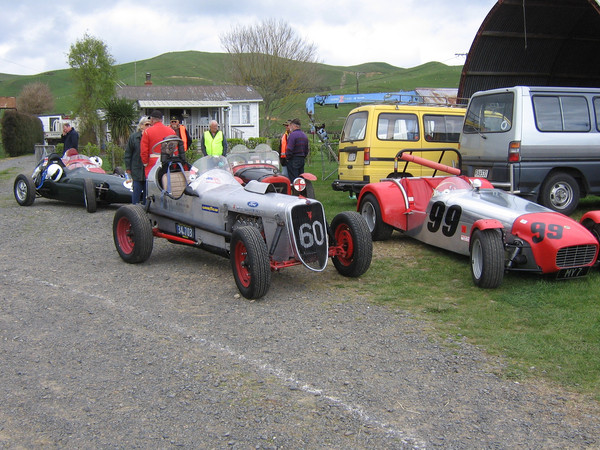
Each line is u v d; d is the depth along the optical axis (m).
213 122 10.81
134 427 3.34
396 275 6.59
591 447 3.16
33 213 11.00
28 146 36.16
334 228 6.62
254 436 3.25
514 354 4.37
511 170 8.80
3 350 4.44
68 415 3.47
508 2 12.57
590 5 12.42
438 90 25.06
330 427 3.34
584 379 3.95
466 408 3.58
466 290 6.01
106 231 9.27
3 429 3.32
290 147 10.62
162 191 7.31
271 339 4.69
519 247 5.99
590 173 9.20
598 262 6.20
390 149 10.48
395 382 3.92
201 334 4.80
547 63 14.99
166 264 7.20
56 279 6.48
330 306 5.54
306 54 46.84
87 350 4.45
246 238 5.55
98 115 34.53
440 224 7.27
